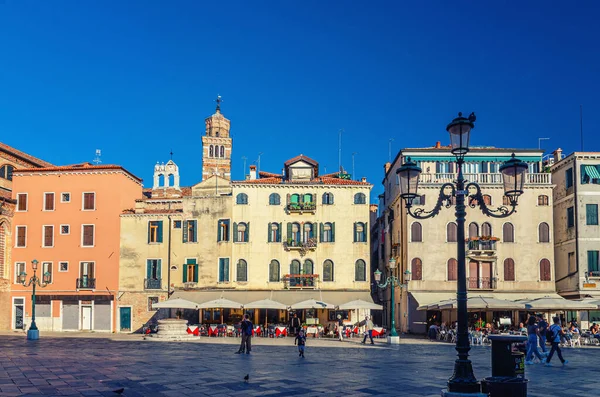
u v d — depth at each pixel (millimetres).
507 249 50219
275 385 17766
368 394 16172
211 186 54594
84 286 52969
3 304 53031
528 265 50062
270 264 52344
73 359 25500
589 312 47938
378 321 67375
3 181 58906
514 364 14320
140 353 28750
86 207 54188
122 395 15938
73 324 53062
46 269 53781
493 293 49594
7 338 41281
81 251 53688
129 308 52625
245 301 49531
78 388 17156
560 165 51562
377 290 67625
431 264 50469
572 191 49438
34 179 55031
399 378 19516
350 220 52750
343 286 51969
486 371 22359
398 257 54656
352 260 52281
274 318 51531
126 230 53500
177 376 19719
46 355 27453
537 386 18000
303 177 54906
